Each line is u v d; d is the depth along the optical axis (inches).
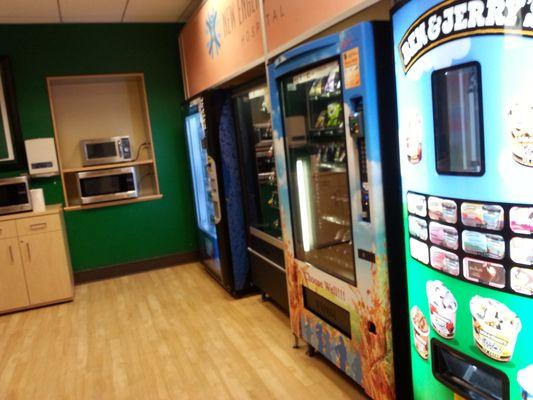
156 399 94.0
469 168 51.8
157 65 185.6
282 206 101.0
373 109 67.0
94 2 151.9
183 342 119.0
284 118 94.7
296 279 100.7
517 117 44.4
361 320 77.1
